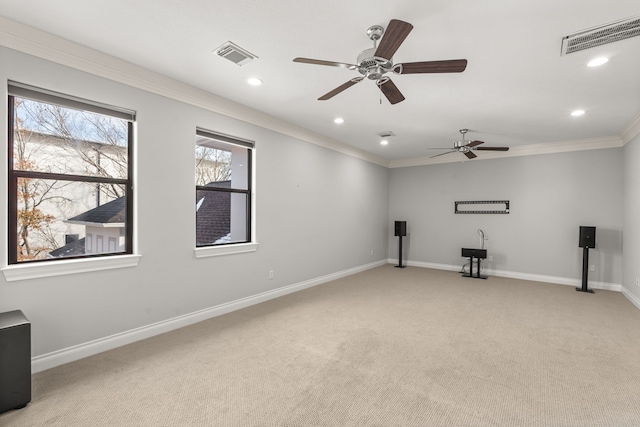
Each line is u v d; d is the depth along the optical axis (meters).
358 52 2.55
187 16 2.10
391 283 5.45
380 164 7.16
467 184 6.55
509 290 5.00
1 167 2.20
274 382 2.25
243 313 3.77
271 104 3.78
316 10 2.02
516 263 6.00
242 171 4.43
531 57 2.57
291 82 3.14
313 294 4.68
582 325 3.45
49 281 2.43
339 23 2.16
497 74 2.89
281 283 4.57
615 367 2.51
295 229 4.80
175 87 3.15
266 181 4.28
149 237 3.03
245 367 2.47
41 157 2.53
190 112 3.35
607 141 5.16
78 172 2.72
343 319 3.59
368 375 2.36
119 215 2.96
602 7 1.94
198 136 3.53
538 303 4.29
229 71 2.91
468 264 6.51
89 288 2.63
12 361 1.90
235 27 2.22
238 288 3.92
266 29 2.24
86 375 2.33
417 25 2.15
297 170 4.82
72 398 2.04
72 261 2.52
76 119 2.71
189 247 3.37
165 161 3.14
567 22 2.10
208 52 2.58
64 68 2.47
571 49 2.43
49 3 1.97
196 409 1.94
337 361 2.58
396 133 5.05
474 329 3.31
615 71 2.80
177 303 3.27
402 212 7.39
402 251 7.41
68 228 2.70
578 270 5.44
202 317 3.51
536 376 2.36
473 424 1.82
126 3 1.96
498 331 3.26
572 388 2.20
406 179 7.34
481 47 2.42
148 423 1.81
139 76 2.87
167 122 3.15
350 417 1.87
